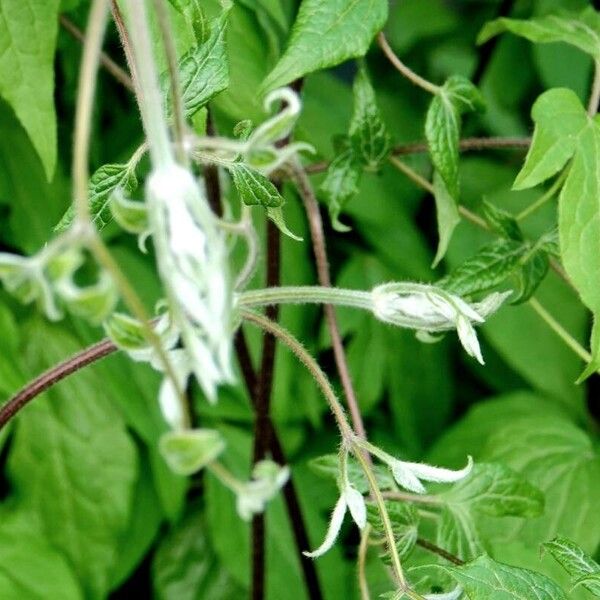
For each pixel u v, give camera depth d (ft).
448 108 1.62
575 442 1.92
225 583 2.07
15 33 1.60
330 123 2.06
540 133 1.51
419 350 2.13
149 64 1.16
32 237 1.96
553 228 1.64
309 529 2.02
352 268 2.09
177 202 1.17
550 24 1.70
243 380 1.97
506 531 1.78
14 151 1.98
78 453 1.97
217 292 1.17
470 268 1.64
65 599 1.89
